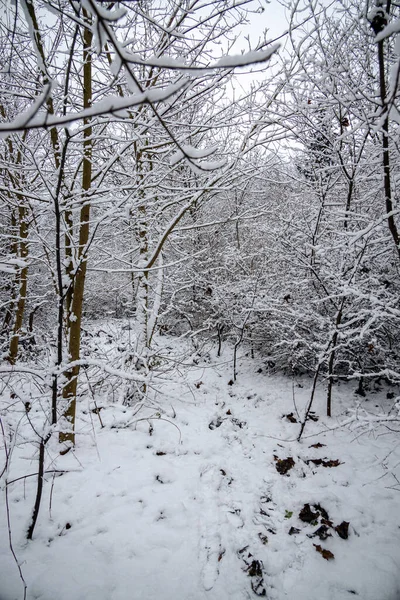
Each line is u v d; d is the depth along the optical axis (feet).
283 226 16.40
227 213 27.02
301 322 16.72
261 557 8.02
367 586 7.39
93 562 7.63
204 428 13.89
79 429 11.79
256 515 9.27
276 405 16.43
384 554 8.09
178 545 8.19
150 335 16.61
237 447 12.64
